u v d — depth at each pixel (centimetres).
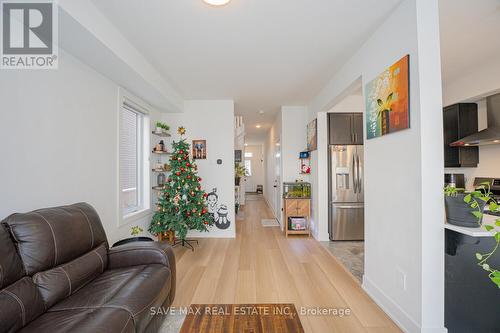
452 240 161
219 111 428
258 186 1227
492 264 160
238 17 195
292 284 246
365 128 232
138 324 133
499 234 114
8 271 121
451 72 312
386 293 200
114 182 277
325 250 354
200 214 363
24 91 169
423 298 159
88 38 183
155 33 218
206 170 427
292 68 296
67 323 118
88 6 172
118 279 167
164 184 380
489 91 288
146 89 300
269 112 536
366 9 186
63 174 203
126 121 330
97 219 197
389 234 196
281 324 149
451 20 201
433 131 160
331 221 400
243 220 571
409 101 169
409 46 170
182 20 198
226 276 265
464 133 326
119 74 254
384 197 202
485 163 321
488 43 241
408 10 170
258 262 306
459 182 347
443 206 160
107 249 198
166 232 375
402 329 177
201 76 320
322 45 240
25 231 138
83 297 144
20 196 166
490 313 161
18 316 115
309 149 454
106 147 262
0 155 154
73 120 214
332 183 399
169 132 426
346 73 278
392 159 191
